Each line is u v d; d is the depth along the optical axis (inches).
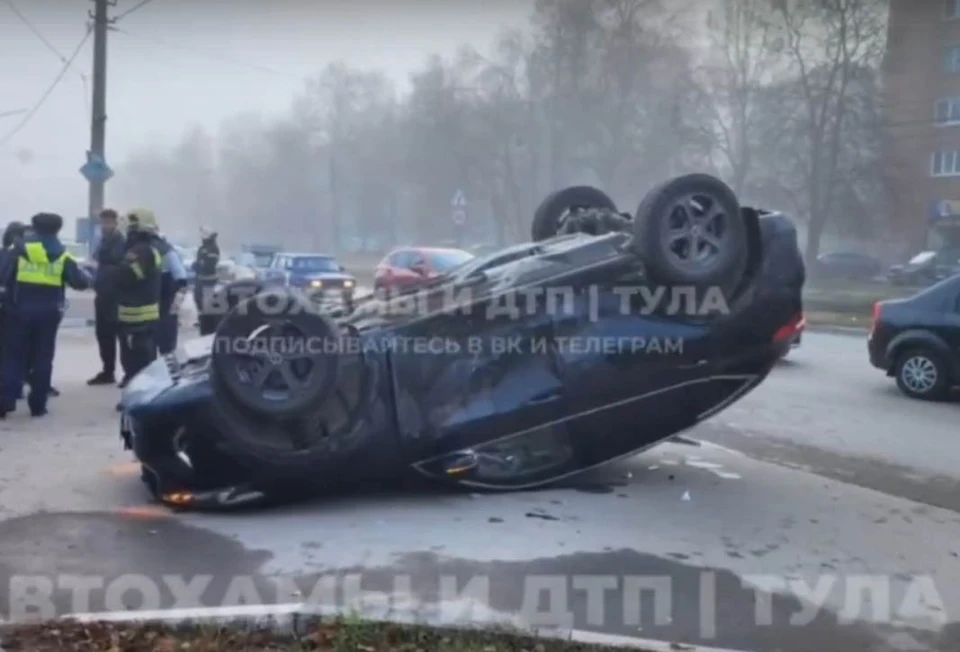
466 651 162.1
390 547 221.6
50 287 364.8
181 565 207.0
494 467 266.1
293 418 235.5
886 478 307.7
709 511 260.8
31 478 275.3
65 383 452.8
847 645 177.8
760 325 271.4
